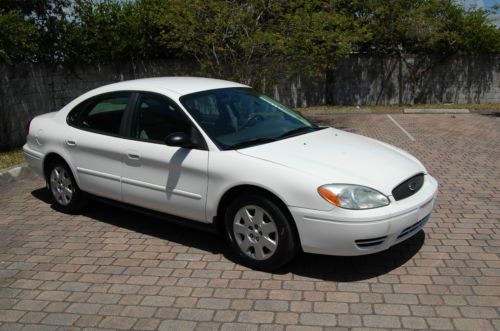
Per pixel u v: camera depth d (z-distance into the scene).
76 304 3.82
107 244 4.96
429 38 16.77
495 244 4.70
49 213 5.96
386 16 16.55
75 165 5.50
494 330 3.30
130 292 3.97
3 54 9.66
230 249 4.74
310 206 3.87
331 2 12.30
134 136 4.99
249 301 3.77
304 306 3.67
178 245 4.88
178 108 4.73
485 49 17.81
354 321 3.45
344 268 4.27
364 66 18.48
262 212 4.13
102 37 13.32
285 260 4.10
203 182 4.40
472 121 13.58
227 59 11.45
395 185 4.07
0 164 8.30
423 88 18.67
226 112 4.89
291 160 4.15
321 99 18.44
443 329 3.33
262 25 11.16
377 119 14.58
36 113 11.07
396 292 3.84
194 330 3.41
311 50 11.71
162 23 11.81
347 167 4.14
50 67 11.70
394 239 4.01
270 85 12.00
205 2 10.57
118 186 5.09
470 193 6.34
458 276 4.08
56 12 11.88
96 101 5.50
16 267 4.50
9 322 3.60
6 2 10.74
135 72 14.83
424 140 10.56
